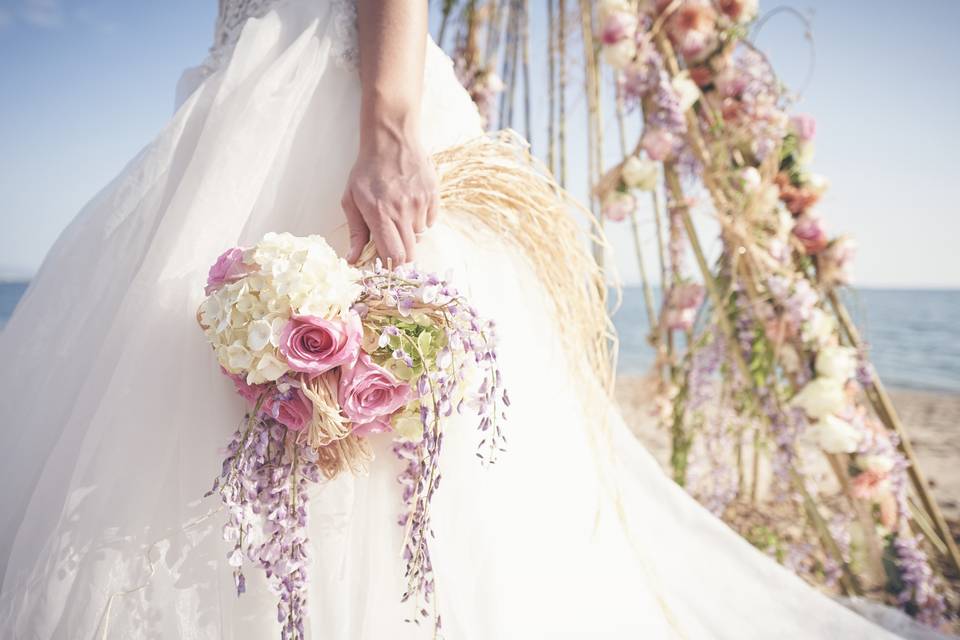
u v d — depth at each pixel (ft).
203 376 2.88
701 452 8.13
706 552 5.35
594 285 4.23
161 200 3.37
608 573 3.96
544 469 3.68
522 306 3.97
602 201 7.23
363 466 2.82
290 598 2.51
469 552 2.97
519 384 3.65
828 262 6.54
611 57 6.54
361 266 3.12
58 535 2.61
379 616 2.84
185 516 2.72
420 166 3.16
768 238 6.47
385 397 2.66
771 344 6.53
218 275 2.72
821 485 7.09
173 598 2.61
